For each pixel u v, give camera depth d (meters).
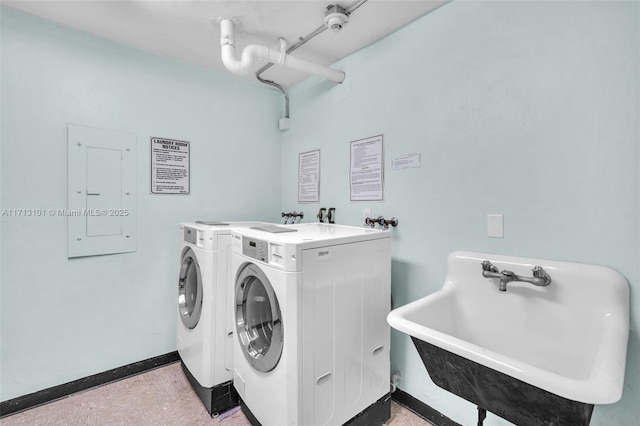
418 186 1.72
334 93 2.28
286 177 2.82
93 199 1.92
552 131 1.23
